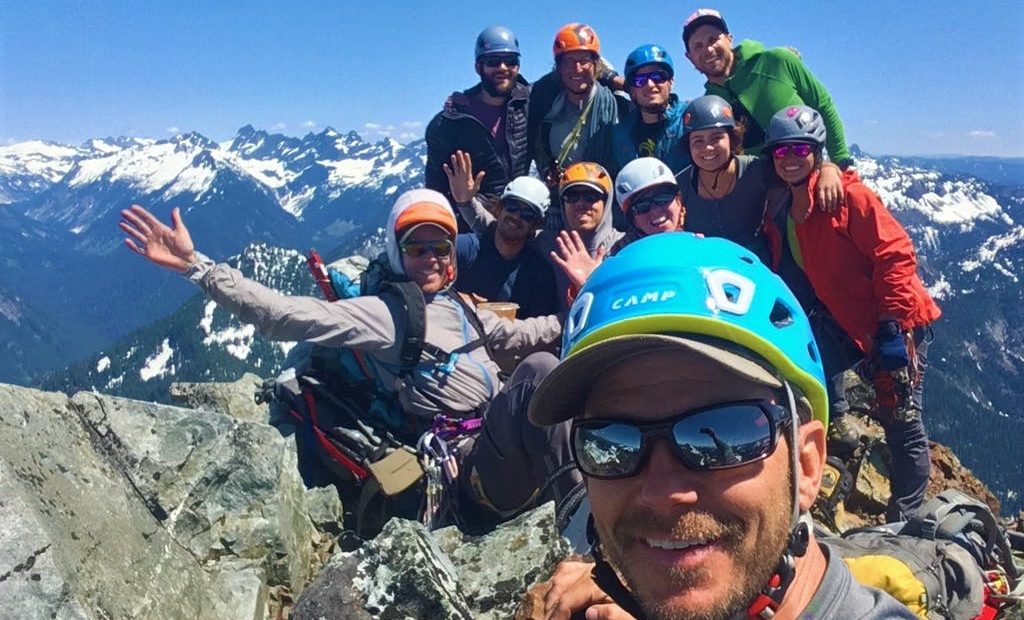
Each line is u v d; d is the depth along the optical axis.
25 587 1.27
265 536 2.04
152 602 1.56
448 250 2.63
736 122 3.05
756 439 0.81
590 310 0.86
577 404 0.92
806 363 0.84
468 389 2.59
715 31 3.42
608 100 3.81
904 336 2.53
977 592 1.19
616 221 3.84
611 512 0.87
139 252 2.37
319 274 2.84
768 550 0.82
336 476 2.77
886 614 0.81
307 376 2.74
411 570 1.65
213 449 2.06
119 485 1.77
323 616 1.61
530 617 1.46
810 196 2.58
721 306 0.80
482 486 2.33
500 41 3.78
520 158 3.95
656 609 0.84
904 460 2.61
